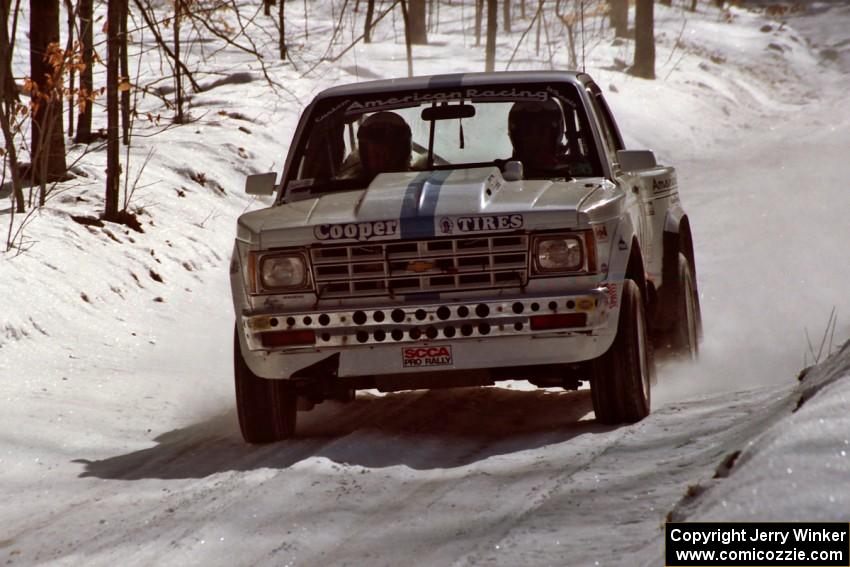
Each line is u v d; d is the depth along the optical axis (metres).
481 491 13.75
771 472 10.32
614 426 16.94
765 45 102.81
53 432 19.09
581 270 15.98
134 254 32.03
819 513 9.43
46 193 34.53
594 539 11.31
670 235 21.62
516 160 18.83
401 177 17.77
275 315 16.23
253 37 72.69
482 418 18.66
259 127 47.53
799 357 21.92
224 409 21.08
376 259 16.09
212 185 40.16
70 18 34.66
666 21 108.12
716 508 10.10
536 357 16.02
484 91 19.36
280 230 16.38
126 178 34.59
